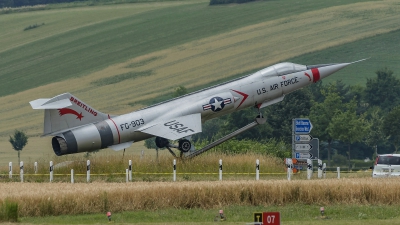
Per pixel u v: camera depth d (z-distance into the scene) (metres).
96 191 88.50
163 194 89.31
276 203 92.00
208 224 75.88
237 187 92.25
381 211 86.25
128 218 81.44
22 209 83.00
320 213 85.19
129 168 124.88
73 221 79.12
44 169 138.75
